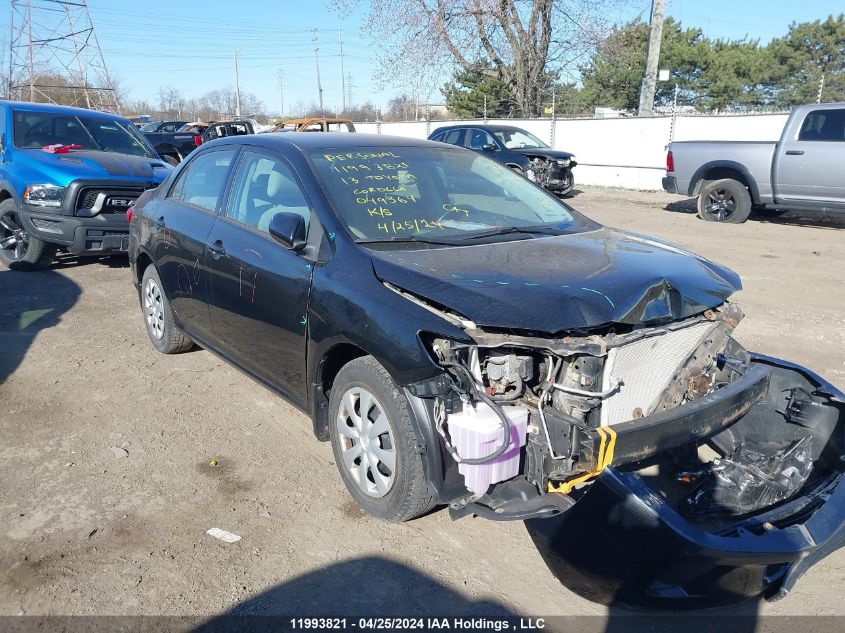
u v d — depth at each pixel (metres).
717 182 12.75
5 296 7.48
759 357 3.73
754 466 3.34
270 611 2.85
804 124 11.54
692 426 2.97
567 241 3.75
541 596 2.97
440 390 2.89
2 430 4.39
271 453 4.16
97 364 5.52
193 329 5.04
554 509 2.81
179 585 2.99
